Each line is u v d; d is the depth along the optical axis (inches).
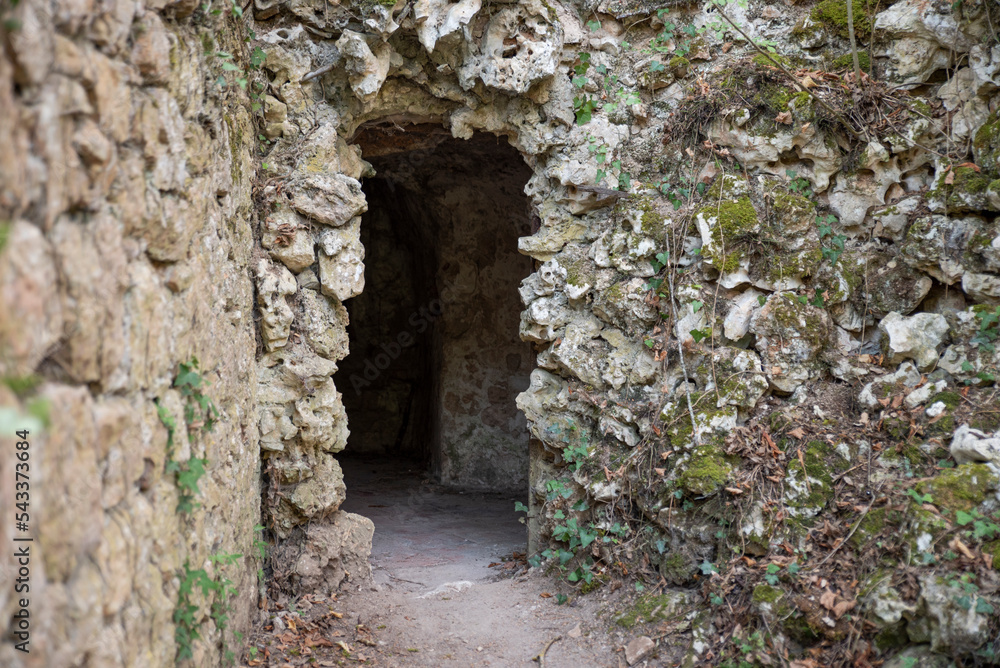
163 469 111.2
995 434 166.1
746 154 205.8
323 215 202.4
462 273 353.4
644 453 200.7
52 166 75.5
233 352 168.1
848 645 157.9
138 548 98.8
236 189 176.4
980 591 146.9
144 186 104.1
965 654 145.2
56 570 74.7
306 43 204.2
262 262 195.2
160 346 110.0
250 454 184.7
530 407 225.8
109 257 91.1
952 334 186.9
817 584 164.7
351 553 212.2
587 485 209.2
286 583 202.1
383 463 402.0
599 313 215.9
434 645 185.8
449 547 262.8
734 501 181.2
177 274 118.5
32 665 68.8
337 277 205.5
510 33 210.7
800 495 177.2
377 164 335.6
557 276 221.0
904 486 169.5
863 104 198.4
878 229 200.2
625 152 217.8
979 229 185.2
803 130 198.4
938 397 179.9
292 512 204.4
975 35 189.9
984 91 190.5
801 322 193.5
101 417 86.1
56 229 77.1
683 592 184.7
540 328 223.9
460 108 224.2
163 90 112.3
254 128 199.3
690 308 202.7
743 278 198.4
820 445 183.2
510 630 192.5
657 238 207.5
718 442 189.9
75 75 82.4
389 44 208.7
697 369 199.6
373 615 198.5
